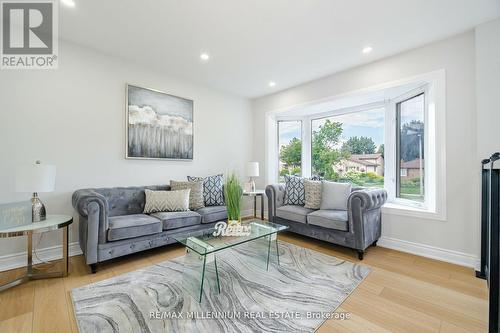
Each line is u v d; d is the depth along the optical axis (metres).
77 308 1.66
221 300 1.78
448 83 2.52
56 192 2.59
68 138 2.66
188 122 3.78
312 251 2.83
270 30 2.40
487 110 2.23
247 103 4.75
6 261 2.29
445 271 2.28
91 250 2.19
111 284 2.01
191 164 3.86
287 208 3.36
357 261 2.53
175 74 3.56
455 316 1.60
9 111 2.32
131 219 2.56
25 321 1.52
